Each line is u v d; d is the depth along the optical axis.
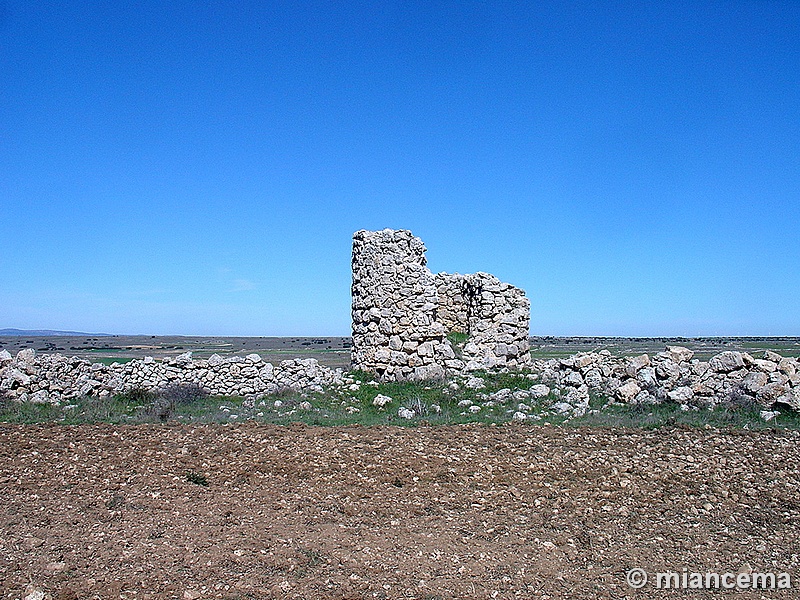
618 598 8.51
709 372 20.81
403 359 23.48
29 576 8.61
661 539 10.16
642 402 19.14
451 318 27.67
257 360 24.02
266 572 8.87
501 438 14.95
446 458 13.51
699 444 14.43
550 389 21.12
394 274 24.05
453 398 20.22
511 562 9.36
